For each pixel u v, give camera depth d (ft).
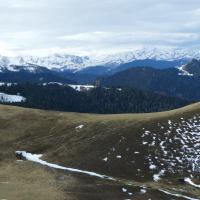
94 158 253.44
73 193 191.72
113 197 191.31
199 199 207.10
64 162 252.62
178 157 249.34
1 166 242.78
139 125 285.43
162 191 209.36
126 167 242.58
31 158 263.08
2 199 175.83
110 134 278.46
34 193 187.42
